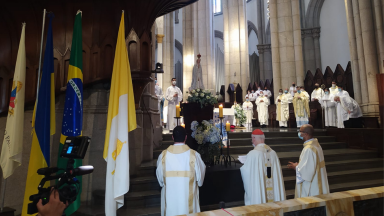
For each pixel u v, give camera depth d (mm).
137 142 5355
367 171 6785
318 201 1771
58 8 4797
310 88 14711
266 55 24688
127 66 3715
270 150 3775
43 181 2100
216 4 30422
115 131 3529
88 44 4883
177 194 3086
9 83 4562
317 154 3707
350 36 11500
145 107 5895
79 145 2295
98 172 4992
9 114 3576
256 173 3588
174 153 3205
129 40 4848
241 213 1573
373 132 8016
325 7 18406
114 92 3662
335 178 6406
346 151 8023
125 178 3377
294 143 8703
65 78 4781
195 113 5105
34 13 4664
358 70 11070
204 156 4996
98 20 4949
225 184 4750
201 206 4574
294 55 13195
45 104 3400
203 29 19844
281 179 3723
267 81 17781
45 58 3510
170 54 19672
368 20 10312
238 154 7574
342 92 10422
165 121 14211
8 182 4543
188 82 21141
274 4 13727
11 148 3416
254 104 16219
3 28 4539
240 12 18328
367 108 10242
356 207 1893
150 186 5023
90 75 4844
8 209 3523
